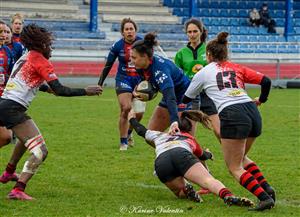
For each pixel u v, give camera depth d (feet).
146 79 43.27
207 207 40.14
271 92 142.61
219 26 222.69
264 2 236.63
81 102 114.21
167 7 222.69
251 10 230.07
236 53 206.18
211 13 226.99
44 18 202.28
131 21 60.70
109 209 39.78
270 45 211.20
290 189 46.39
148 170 53.57
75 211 39.22
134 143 69.05
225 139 39.83
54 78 40.78
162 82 42.14
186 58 52.95
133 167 54.95
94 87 40.63
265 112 102.37
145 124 84.48
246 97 40.19
